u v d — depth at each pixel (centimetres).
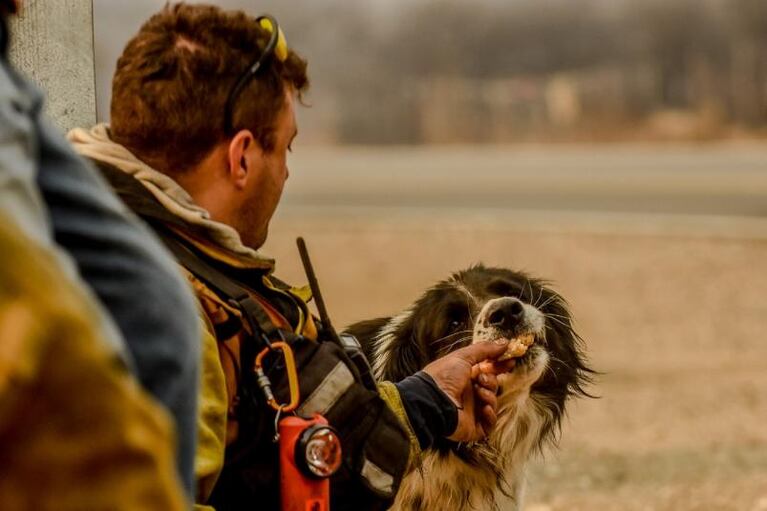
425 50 9188
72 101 532
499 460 564
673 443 1002
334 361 362
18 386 179
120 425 192
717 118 7044
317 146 7444
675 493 845
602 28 9119
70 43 529
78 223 233
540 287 609
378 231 2350
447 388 436
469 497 562
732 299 1681
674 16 8644
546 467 924
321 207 2881
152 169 347
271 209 373
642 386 1226
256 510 350
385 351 595
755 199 2744
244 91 349
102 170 341
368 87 8525
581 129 7225
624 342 1443
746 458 952
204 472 320
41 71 516
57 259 200
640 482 884
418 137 7581
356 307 1622
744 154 4381
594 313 1608
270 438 346
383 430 367
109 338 201
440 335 575
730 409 1123
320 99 8375
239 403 348
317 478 340
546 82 8506
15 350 180
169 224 345
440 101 8162
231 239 350
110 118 357
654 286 1780
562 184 3309
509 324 527
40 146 231
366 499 366
